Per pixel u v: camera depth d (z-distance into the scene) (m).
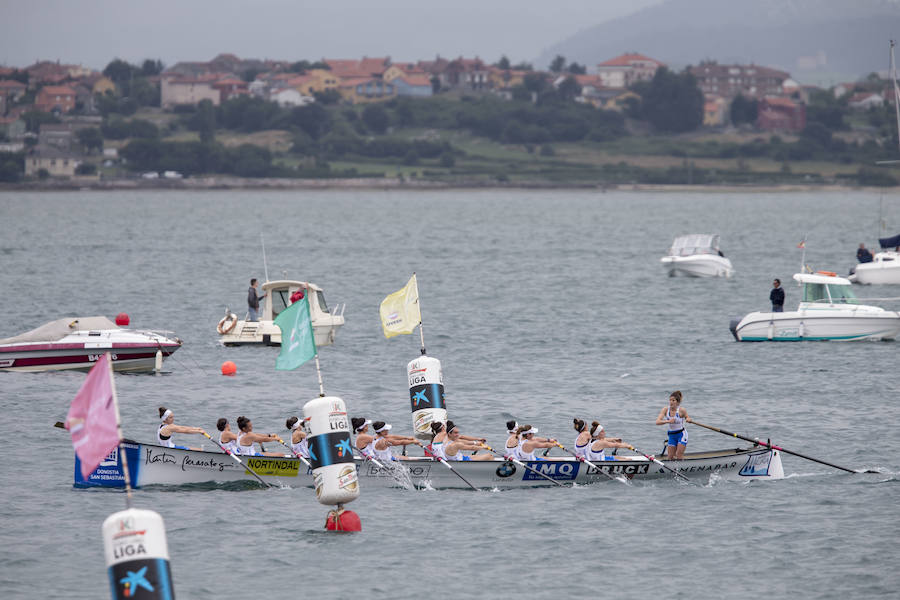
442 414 114.69
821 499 97.50
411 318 124.56
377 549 83.62
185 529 87.69
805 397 142.50
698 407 136.88
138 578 56.09
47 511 91.62
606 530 88.81
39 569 78.56
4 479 101.00
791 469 109.12
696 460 105.44
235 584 76.19
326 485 85.62
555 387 150.25
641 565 80.69
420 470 102.56
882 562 80.81
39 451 111.44
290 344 97.81
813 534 87.31
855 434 121.94
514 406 137.88
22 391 141.12
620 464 104.50
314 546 84.12
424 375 114.75
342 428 86.06
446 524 90.31
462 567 80.06
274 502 96.25
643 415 133.38
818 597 74.44
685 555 82.69
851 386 149.25
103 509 92.56
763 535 87.19
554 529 89.00
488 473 102.50
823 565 80.38
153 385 150.12
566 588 76.06
